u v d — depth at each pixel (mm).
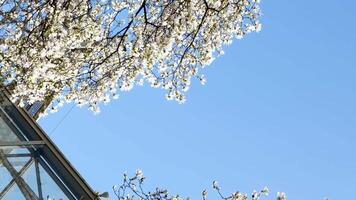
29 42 9758
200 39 11344
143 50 10703
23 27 9820
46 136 8875
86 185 8656
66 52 10344
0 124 8523
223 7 10805
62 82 10250
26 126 8797
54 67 10039
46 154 8672
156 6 11109
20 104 9086
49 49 9797
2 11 9797
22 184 8039
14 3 9836
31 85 9695
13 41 9758
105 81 10906
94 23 10523
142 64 10969
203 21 11164
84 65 10641
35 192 8117
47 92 10328
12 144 8359
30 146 8562
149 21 11062
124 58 10852
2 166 7996
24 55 9656
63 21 10250
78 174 8703
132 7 11062
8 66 9602
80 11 10492
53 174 8508
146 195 9508
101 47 10680
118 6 10883
